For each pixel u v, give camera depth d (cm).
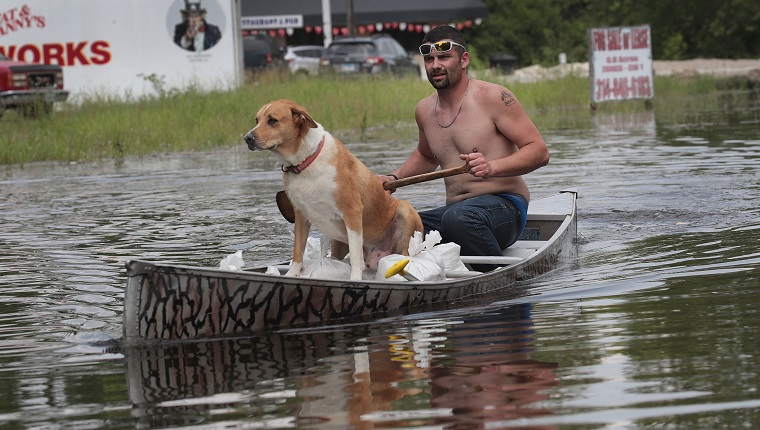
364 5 6956
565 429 593
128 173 2334
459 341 810
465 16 6981
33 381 743
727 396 632
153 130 3152
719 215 1423
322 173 954
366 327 870
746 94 4406
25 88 3569
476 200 1118
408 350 787
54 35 4419
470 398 657
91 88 4406
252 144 929
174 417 646
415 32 7781
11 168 2584
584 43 8206
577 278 1057
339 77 4725
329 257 1031
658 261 1122
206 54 4447
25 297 1060
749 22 8075
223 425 626
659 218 1430
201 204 1762
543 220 1266
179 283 811
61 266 1230
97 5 4403
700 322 823
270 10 6938
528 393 662
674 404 623
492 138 1134
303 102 3722
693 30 8219
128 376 741
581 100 4262
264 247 1323
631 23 8269
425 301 953
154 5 4422
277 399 673
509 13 8281
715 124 2956
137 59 4434
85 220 1620
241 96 3816
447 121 1152
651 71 3859
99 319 955
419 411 636
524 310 914
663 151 2292
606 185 1789
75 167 2528
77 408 674
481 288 1000
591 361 727
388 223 1028
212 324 835
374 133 3161
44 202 1864
